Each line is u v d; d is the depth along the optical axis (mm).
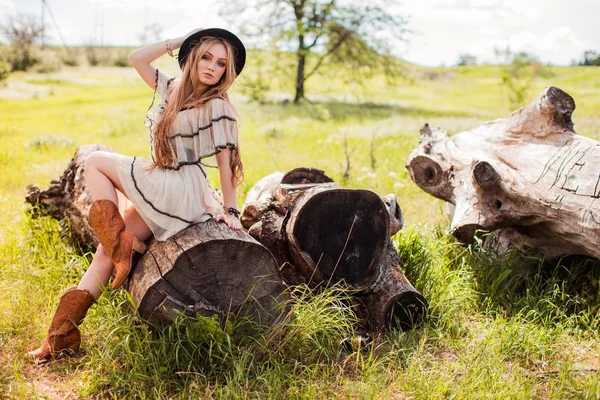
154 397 3309
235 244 3615
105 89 34531
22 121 18891
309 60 31406
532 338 4051
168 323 3592
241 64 3902
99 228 3631
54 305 4469
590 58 36969
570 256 5031
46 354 3764
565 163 4836
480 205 5164
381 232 4227
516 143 5488
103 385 3461
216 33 3809
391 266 4434
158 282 3523
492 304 4688
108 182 3705
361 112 24922
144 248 3777
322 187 4242
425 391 3438
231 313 3697
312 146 13656
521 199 4883
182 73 3807
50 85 35000
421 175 6191
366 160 11328
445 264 5039
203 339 3535
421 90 42750
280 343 3723
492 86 45000
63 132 16219
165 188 3670
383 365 3775
